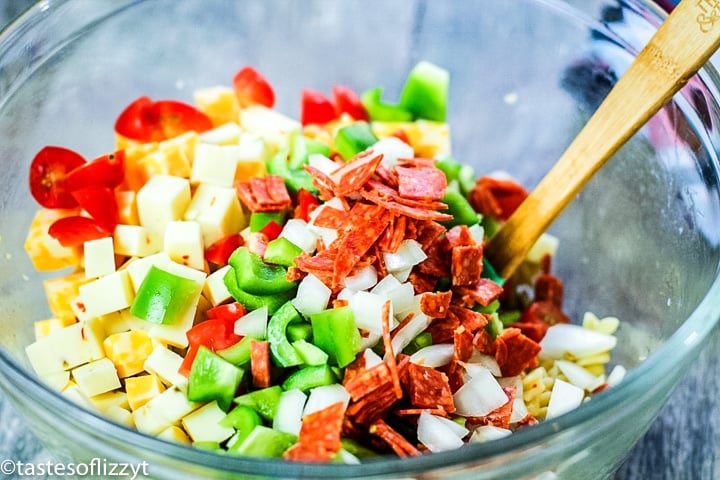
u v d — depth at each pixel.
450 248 0.37
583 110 0.42
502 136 0.45
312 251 0.36
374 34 0.46
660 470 0.38
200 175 0.39
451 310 0.36
